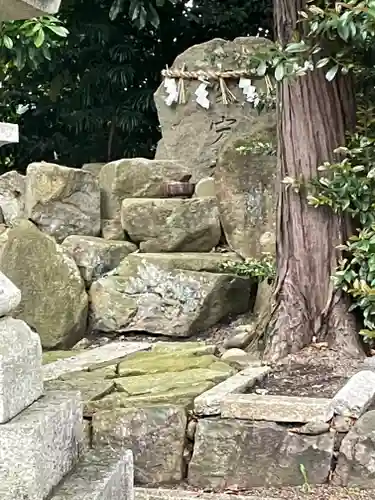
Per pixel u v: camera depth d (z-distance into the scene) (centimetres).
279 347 329
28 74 638
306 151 336
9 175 454
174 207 428
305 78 335
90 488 137
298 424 251
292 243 340
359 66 346
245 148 423
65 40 596
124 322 398
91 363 331
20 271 401
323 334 335
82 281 408
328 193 331
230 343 363
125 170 452
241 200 427
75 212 439
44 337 390
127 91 650
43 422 131
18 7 149
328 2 320
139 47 651
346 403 253
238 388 278
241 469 252
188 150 485
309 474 246
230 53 480
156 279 399
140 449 260
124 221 436
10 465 126
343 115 341
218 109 479
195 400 266
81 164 675
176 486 256
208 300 393
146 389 282
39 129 681
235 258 417
